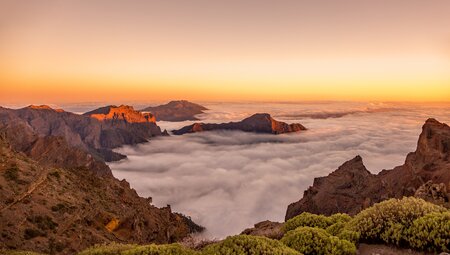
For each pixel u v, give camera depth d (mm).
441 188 34469
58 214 49469
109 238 52406
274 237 13852
